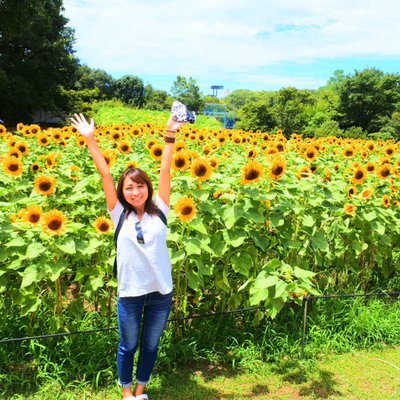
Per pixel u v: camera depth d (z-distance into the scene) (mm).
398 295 5590
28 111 51031
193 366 4109
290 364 4152
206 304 4656
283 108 42469
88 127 3424
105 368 3908
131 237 3223
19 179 5660
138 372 3488
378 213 5070
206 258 4262
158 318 3393
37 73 49656
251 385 3859
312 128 42562
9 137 8570
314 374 4035
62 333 3818
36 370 3807
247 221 4457
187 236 4062
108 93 100562
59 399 3555
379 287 5633
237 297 4328
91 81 97812
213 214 4094
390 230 5539
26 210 4133
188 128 11648
